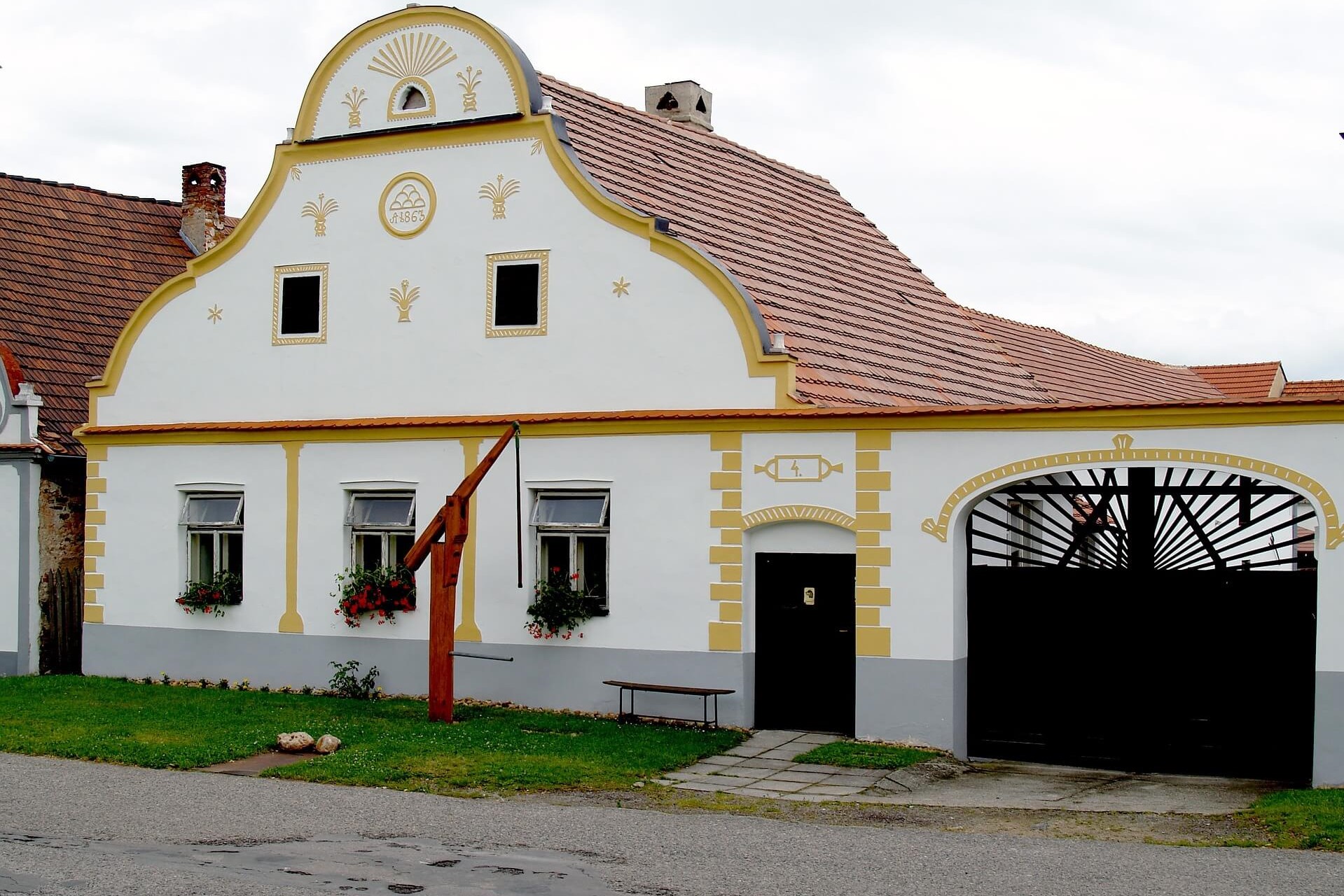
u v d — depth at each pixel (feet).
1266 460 51.13
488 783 48.88
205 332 72.74
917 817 45.42
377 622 67.56
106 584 74.08
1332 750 49.78
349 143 69.67
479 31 67.21
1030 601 57.06
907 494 57.16
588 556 64.08
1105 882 36.55
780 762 53.93
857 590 57.77
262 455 70.69
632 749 54.80
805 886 35.73
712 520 60.80
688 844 40.45
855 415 57.72
